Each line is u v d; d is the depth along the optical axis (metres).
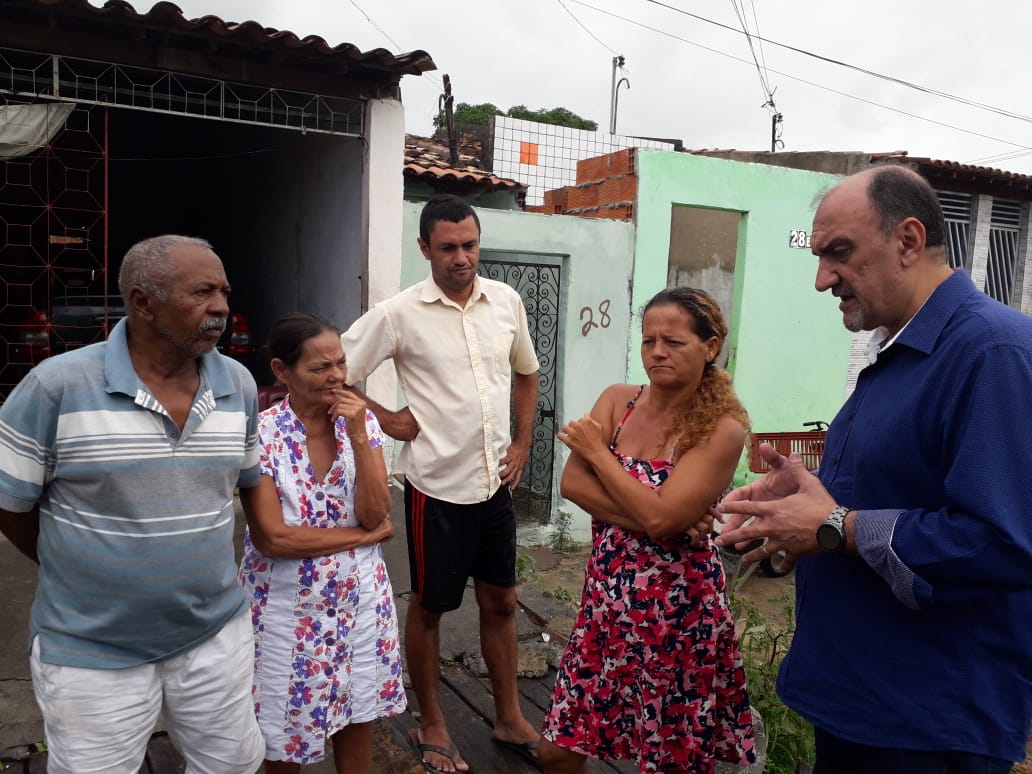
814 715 1.97
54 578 1.94
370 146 6.30
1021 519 1.63
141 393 1.90
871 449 1.88
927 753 1.79
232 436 2.06
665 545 2.27
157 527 1.93
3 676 3.17
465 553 2.92
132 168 9.80
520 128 13.98
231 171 9.33
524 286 8.12
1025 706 1.77
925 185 1.84
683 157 8.72
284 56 5.71
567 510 8.50
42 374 1.86
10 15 5.06
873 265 1.85
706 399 2.28
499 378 2.99
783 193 9.59
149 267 1.85
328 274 7.10
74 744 1.94
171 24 5.20
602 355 8.45
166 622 2.00
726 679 2.35
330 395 2.35
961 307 1.80
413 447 2.93
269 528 2.27
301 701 2.33
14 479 1.86
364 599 2.44
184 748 2.20
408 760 2.91
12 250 7.72
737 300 9.70
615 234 8.34
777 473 2.14
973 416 1.68
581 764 2.47
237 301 9.44
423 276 7.11
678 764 2.31
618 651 2.30
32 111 5.30
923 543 1.69
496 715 3.16
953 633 1.77
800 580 2.08
